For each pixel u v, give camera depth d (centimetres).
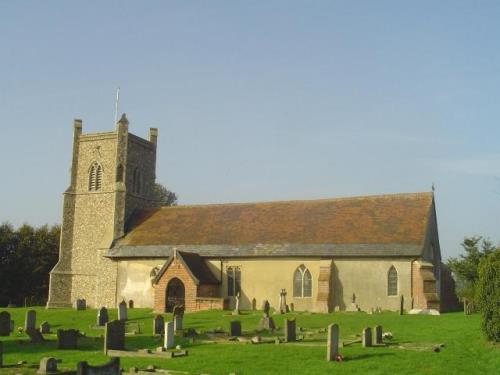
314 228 5181
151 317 4425
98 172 6175
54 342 2881
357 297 4738
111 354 2436
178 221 5881
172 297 5050
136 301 5550
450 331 3167
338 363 2181
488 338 2752
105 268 5762
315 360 2244
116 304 5622
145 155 6488
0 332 3192
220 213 5819
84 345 2755
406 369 2077
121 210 5984
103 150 6178
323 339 2914
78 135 6347
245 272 5162
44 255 8000
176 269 5009
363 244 4816
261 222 5484
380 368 2089
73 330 2709
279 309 4747
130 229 6000
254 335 3111
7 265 7806
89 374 1614
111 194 6031
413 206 5091
